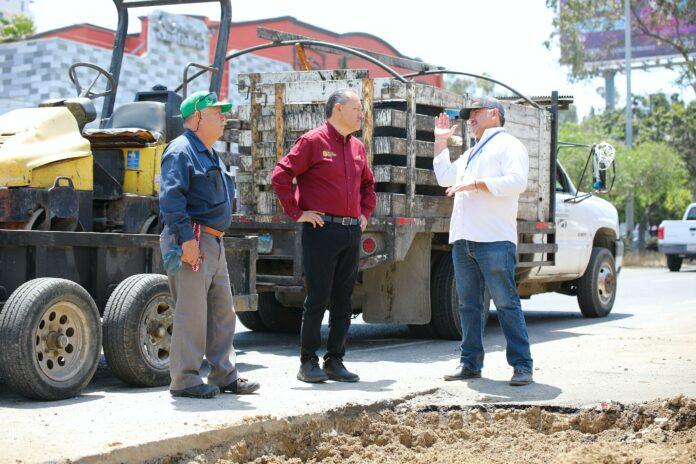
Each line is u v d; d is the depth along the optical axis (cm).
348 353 838
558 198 1125
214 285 585
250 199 884
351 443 520
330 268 626
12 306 560
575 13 4138
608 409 551
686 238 2431
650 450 490
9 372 555
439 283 923
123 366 621
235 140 959
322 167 618
